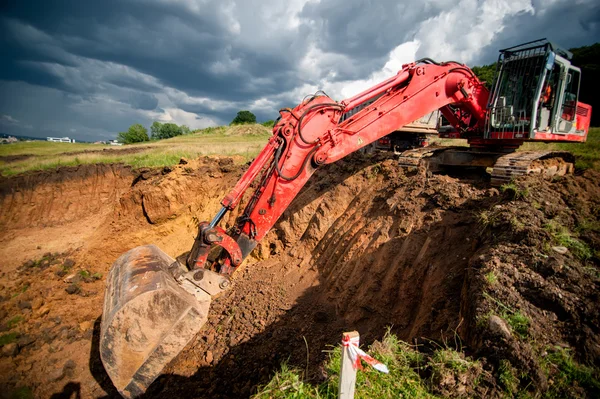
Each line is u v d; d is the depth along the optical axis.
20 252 10.25
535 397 2.75
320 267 7.70
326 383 3.24
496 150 8.23
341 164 9.70
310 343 5.77
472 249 5.10
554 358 3.02
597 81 29.50
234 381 5.54
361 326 5.69
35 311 7.72
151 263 5.32
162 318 4.59
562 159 8.14
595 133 18.17
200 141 39.84
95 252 10.26
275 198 5.48
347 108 5.82
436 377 3.04
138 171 13.77
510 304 3.50
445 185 6.89
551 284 3.64
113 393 5.89
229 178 11.09
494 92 7.47
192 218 10.85
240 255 5.19
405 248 5.97
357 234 7.29
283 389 3.29
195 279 4.96
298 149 5.52
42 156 17.61
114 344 4.47
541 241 4.27
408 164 8.23
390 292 5.70
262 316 6.86
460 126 8.36
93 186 13.53
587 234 4.54
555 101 7.27
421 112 6.62
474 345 3.32
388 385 3.08
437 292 4.82
